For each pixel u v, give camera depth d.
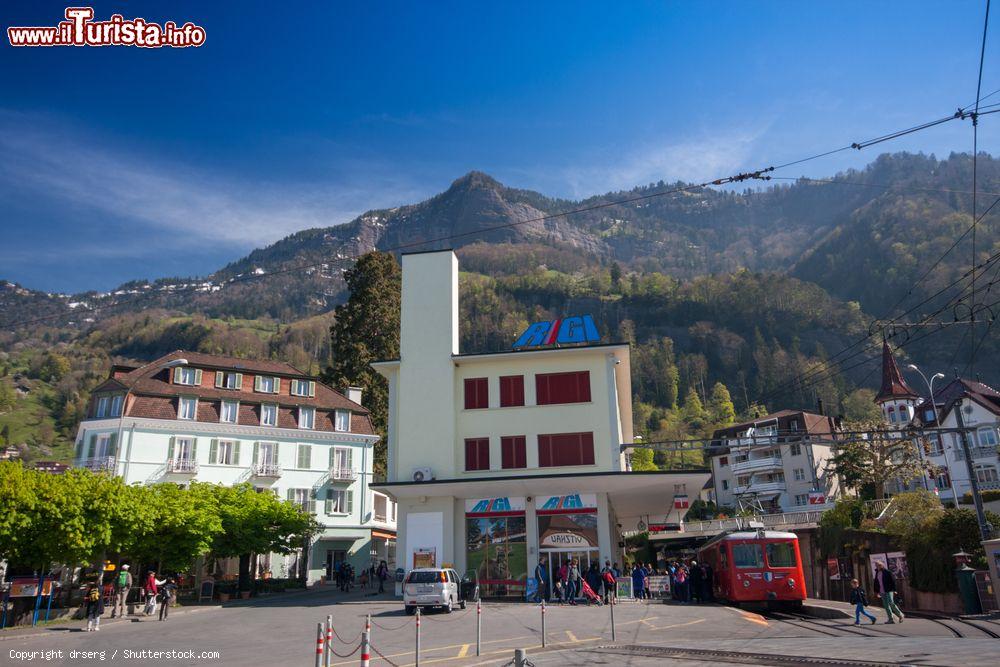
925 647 15.75
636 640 18.98
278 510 40.72
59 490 26.72
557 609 27.69
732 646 17.12
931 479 68.12
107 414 50.69
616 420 36.12
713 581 31.73
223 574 48.34
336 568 55.59
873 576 35.78
